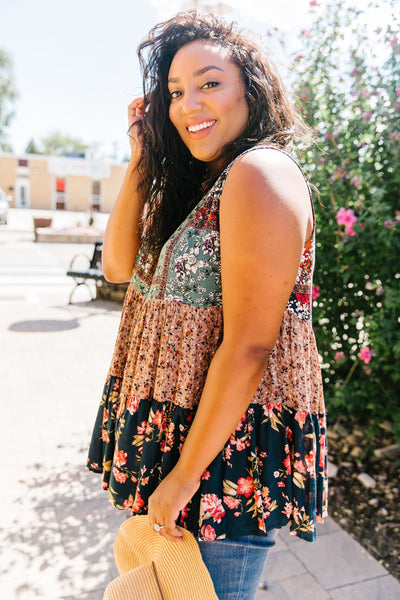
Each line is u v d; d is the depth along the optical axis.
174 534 0.94
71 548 2.39
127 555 1.04
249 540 1.02
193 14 1.07
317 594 2.10
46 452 3.29
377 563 2.29
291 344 1.00
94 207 41.44
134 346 1.09
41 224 18.11
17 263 12.03
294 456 1.00
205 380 0.98
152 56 1.12
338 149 3.02
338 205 3.12
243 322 0.84
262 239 0.81
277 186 0.83
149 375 1.03
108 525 2.58
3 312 7.17
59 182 40.31
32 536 2.47
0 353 5.31
